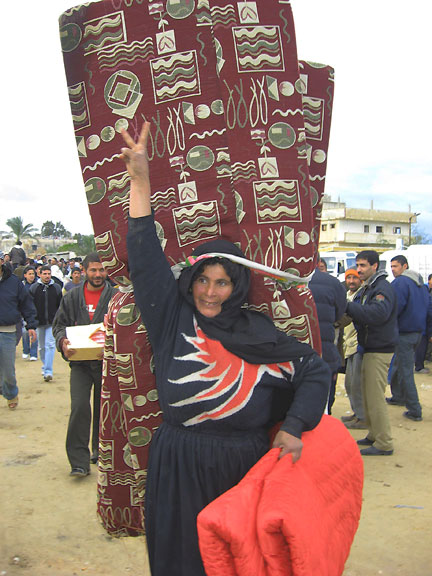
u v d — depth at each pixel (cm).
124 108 220
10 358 690
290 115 218
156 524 204
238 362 196
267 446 207
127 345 223
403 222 5956
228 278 202
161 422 225
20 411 704
